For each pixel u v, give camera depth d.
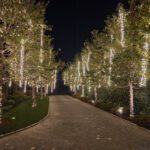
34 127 22.41
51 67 45.91
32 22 26.08
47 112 33.78
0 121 23.25
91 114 32.75
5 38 23.27
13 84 53.66
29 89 81.62
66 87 140.12
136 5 16.16
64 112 35.16
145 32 17.09
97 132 20.05
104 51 39.25
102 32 41.03
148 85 28.98
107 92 43.03
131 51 24.95
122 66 27.97
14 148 14.87
